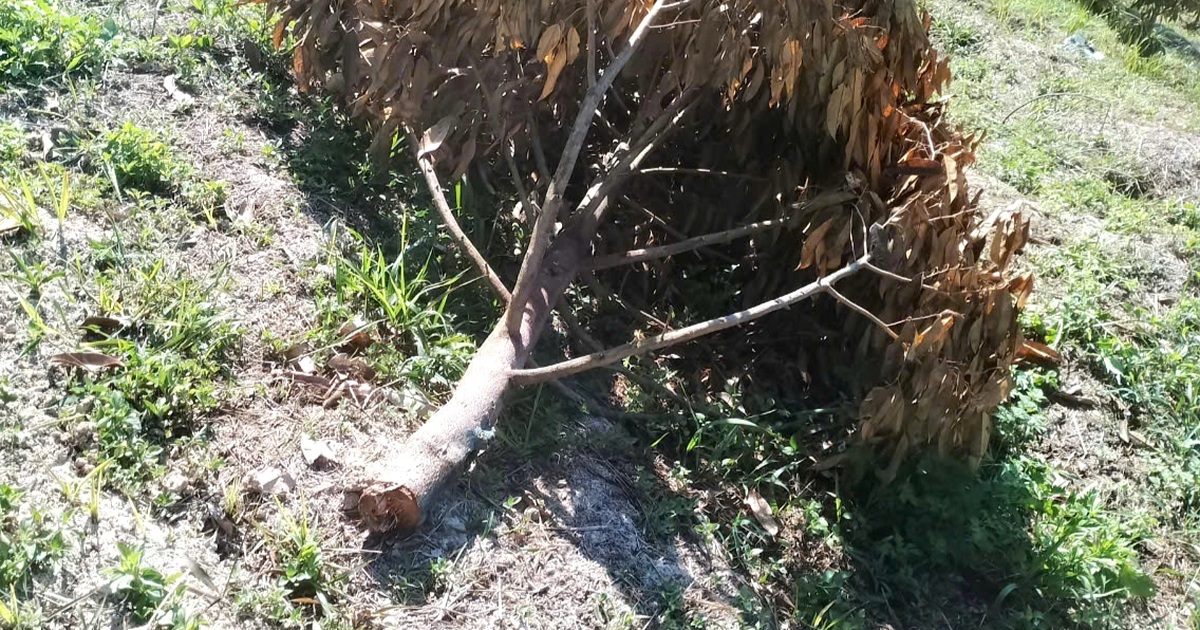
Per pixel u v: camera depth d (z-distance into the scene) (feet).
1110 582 11.34
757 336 12.69
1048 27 28.04
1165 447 13.88
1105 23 30.25
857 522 11.00
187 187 11.73
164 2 15.23
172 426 9.11
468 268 12.14
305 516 8.63
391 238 12.35
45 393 8.89
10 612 7.09
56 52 12.97
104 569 7.73
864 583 10.53
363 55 13.11
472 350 10.98
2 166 10.96
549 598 8.89
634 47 10.09
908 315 11.14
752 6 11.30
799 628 9.79
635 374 11.39
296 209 12.10
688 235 13.33
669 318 12.13
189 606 7.81
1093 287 16.07
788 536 10.68
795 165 12.42
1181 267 17.66
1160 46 30.04
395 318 10.96
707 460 11.02
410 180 13.26
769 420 11.80
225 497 8.68
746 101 12.18
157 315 10.02
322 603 8.08
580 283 12.81
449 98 12.87
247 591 8.03
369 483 8.76
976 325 10.64
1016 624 10.67
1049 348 14.02
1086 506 11.92
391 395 10.21
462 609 8.51
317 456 9.25
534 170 13.97
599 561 9.43
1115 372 14.43
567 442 10.43
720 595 9.70
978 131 20.40
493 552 9.06
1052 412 13.87
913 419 10.73
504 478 9.84
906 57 11.99
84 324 9.64
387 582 8.50
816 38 10.91
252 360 10.11
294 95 14.34
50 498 8.10
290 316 10.75
